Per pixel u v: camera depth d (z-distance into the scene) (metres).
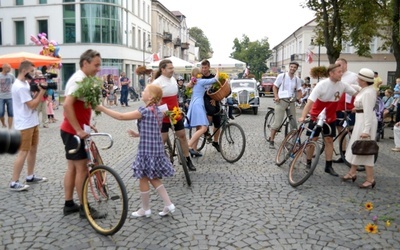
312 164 5.76
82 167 4.35
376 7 19.95
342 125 7.50
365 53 23.62
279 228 4.26
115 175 3.96
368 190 5.73
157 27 53.66
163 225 4.32
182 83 13.98
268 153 8.44
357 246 3.83
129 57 41.44
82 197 4.35
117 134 11.20
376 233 4.14
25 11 38.25
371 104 5.69
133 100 26.62
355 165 6.02
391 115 12.78
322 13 20.81
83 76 4.21
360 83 5.87
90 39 37.00
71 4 36.88
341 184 6.04
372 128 5.85
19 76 5.55
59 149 8.73
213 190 5.65
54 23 37.44
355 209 4.90
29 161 5.88
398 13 18.53
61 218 4.50
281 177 6.41
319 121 6.05
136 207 4.91
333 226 4.33
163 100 6.19
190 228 4.24
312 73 10.91
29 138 5.57
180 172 6.68
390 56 44.47
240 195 5.42
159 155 4.44
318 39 22.14
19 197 5.27
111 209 4.12
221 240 3.94
